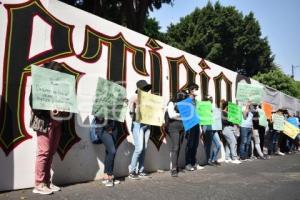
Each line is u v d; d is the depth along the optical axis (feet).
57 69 19.72
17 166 19.13
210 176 27.02
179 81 32.78
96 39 24.29
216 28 127.44
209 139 33.63
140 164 25.76
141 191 20.68
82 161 22.79
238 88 42.78
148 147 28.45
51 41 21.24
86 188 20.85
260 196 20.51
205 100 33.81
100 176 24.00
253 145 43.11
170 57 31.78
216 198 19.62
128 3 69.41
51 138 19.02
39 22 20.66
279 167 33.60
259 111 42.47
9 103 19.01
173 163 26.68
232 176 27.20
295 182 25.36
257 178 26.58
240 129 38.24
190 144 30.14
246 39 128.98
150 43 29.43
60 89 19.48
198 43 126.11
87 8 73.46
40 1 20.77
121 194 19.70
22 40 19.77
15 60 19.40
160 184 23.11
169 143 30.55
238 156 39.58
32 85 18.30
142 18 70.90
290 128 50.55
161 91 30.27
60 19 21.89
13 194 18.20
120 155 25.61
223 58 130.00
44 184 18.97
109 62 25.18
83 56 23.20
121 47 26.35
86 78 23.31
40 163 18.70
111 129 22.07
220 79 40.09
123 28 26.71
